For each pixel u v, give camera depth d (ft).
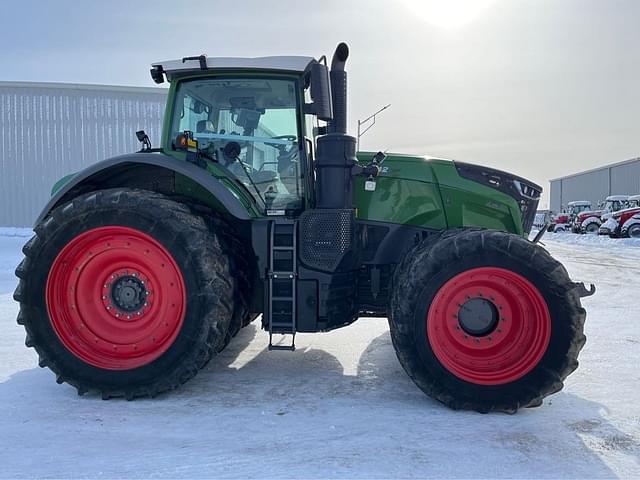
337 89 12.66
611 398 11.27
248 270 12.18
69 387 11.82
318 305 11.78
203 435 9.30
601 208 126.11
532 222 13.64
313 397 11.26
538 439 9.20
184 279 10.84
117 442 9.02
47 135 49.47
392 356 14.49
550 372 10.21
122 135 50.01
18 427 9.64
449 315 10.81
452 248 10.60
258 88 12.82
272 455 8.54
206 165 12.42
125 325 11.30
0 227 49.73
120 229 11.05
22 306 11.23
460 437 9.26
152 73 12.92
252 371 13.09
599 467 8.25
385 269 13.07
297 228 11.93
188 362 10.85
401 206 13.00
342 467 8.16
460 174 13.12
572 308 10.23
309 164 13.05
